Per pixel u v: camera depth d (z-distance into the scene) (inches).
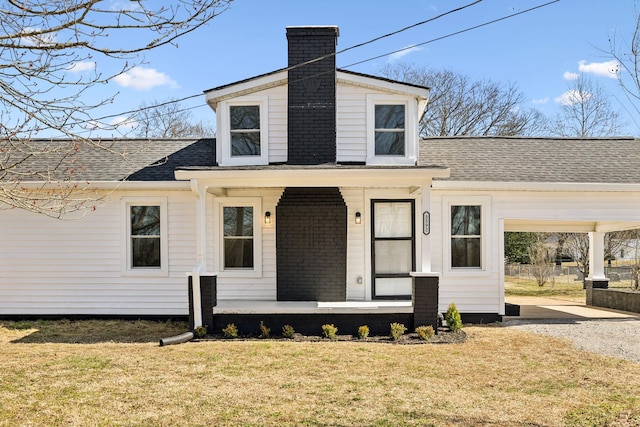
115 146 509.4
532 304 577.9
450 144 521.0
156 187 427.5
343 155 434.3
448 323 381.1
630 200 435.2
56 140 519.2
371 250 435.8
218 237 444.5
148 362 287.7
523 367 277.9
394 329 354.3
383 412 205.6
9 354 310.0
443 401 219.5
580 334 375.2
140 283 443.2
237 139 441.7
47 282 443.2
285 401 219.9
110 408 211.6
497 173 442.6
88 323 424.8
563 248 1117.7
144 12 175.8
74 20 169.3
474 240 439.8
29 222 443.5
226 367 276.5
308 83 426.3
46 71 194.5
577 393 230.8
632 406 211.8
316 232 415.5
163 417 201.3
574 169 455.5
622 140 542.3
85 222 443.2
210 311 372.5
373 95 436.1
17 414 204.7
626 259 1400.1
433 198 434.0
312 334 370.0
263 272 441.7
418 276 369.4
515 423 193.2
